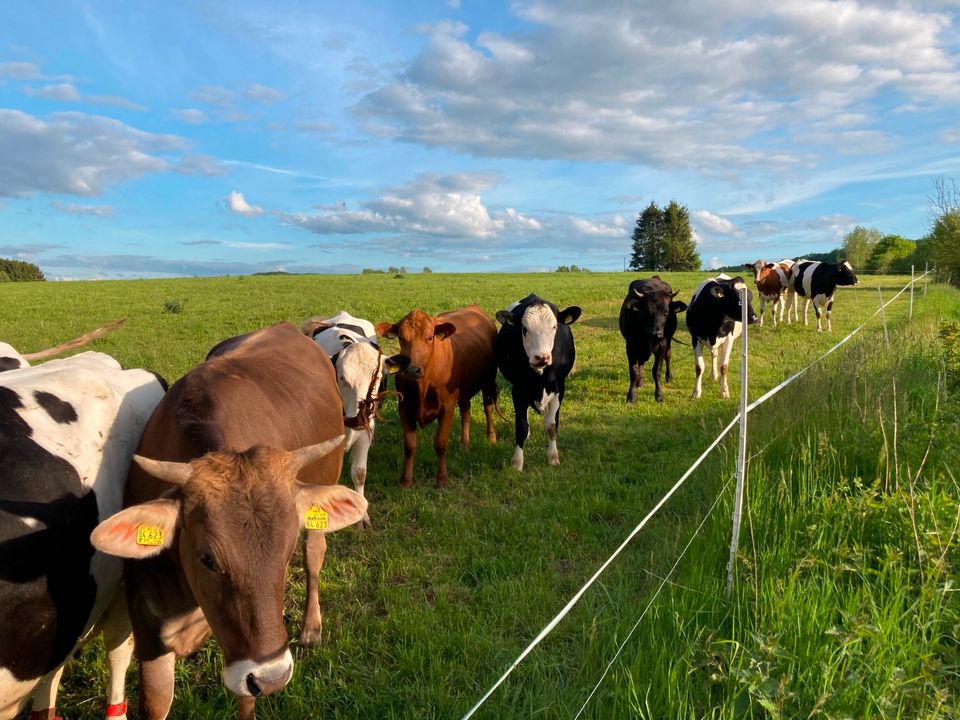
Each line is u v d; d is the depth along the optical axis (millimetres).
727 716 3062
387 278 55938
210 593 2475
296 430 3797
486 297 29766
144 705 3098
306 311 24562
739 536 4766
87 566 2984
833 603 3869
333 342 7652
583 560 5336
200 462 2566
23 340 17984
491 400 9062
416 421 7160
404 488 7219
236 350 4254
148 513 2451
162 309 26297
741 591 4098
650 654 3561
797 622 3594
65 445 3039
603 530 5883
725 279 11703
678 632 3701
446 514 6387
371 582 5223
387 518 6473
